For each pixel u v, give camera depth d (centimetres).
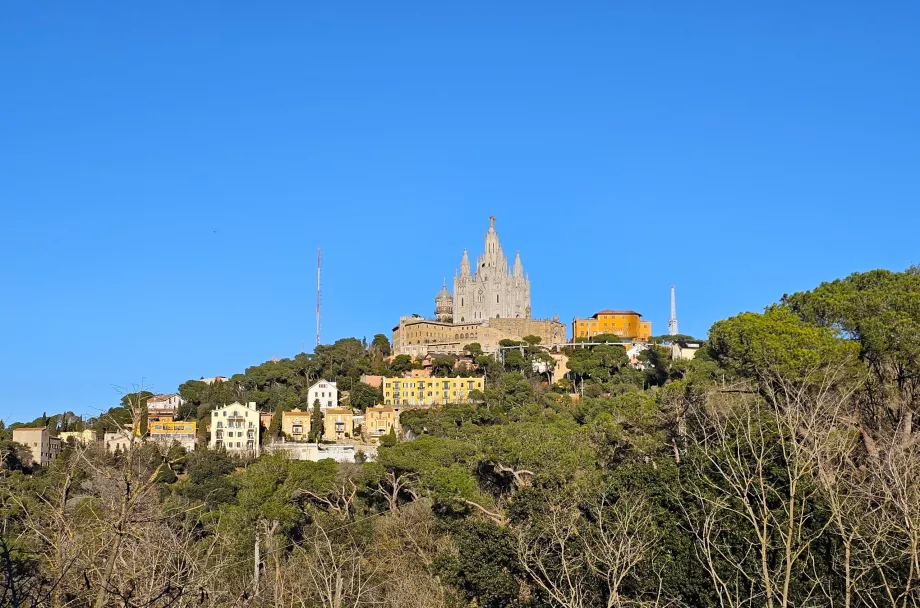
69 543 2603
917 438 4325
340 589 3947
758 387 6256
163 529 3031
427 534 6544
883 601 3422
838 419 4659
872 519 3381
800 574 3644
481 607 4538
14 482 4431
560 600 3694
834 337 6744
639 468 4709
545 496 5112
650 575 4000
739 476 3903
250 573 5334
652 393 9894
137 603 2466
